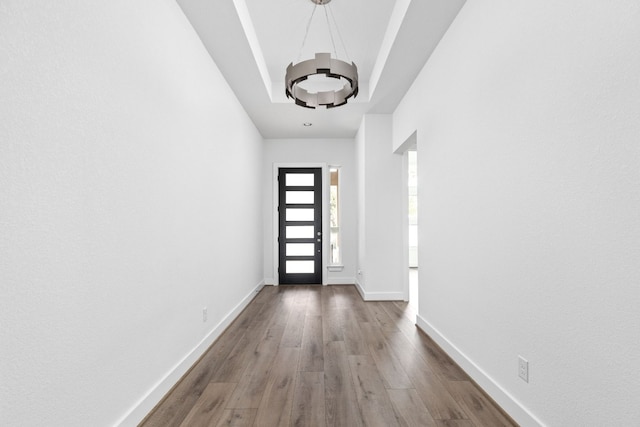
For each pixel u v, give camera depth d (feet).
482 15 7.39
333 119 17.70
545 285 5.37
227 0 8.02
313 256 21.58
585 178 4.57
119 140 5.69
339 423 6.25
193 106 9.05
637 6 3.85
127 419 5.83
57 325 4.35
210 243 10.41
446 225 9.54
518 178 6.08
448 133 9.36
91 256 4.99
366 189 16.94
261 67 12.21
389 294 16.88
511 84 6.30
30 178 3.97
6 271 3.67
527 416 5.79
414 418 6.41
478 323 7.66
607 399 4.24
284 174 21.72
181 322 8.21
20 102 3.84
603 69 4.28
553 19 5.16
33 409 3.99
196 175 9.23
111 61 5.48
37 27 4.06
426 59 11.10
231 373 8.47
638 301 3.84
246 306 15.67
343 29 11.12
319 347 10.32
